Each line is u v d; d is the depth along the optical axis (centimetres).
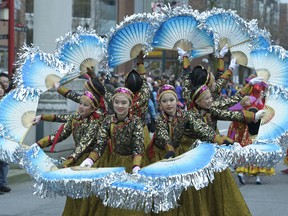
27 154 601
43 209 877
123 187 534
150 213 601
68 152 1211
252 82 668
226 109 673
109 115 612
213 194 646
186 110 642
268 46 702
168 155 591
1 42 2697
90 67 706
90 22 3512
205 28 664
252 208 877
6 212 856
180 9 666
